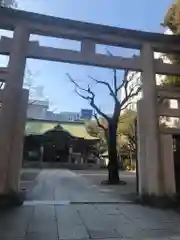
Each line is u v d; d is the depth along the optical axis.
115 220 5.93
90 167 37.44
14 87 7.90
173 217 6.32
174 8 10.69
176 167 8.51
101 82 16.97
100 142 38.62
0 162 7.36
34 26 8.51
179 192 8.26
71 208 7.24
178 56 10.17
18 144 7.72
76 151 40.53
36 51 8.35
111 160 16.56
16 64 8.07
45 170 30.05
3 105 7.73
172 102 11.77
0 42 8.23
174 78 10.94
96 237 4.62
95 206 7.62
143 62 9.10
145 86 8.95
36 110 47.75
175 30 11.05
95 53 8.78
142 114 8.92
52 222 5.62
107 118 17.22
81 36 8.80
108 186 14.54
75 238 4.55
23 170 27.89
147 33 9.12
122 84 17.00
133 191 12.02
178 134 8.71
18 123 7.84
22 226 5.26
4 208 6.93
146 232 5.00
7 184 7.37
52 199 8.88
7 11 8.21
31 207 7.21
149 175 8.22
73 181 17.28
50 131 38.53
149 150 8.36
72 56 8.58
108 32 8.93
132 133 26.02
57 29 8.65
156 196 7.91
